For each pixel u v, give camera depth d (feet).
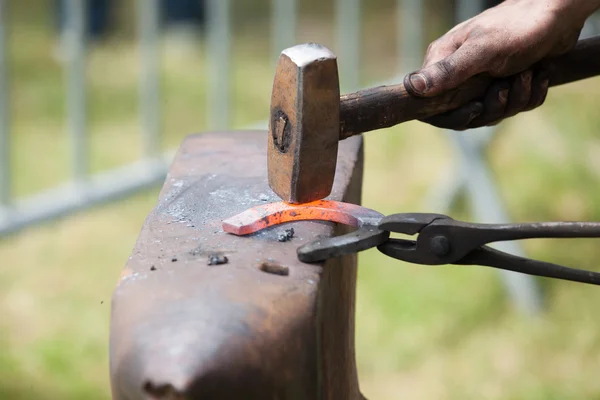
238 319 4.97
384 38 29.81
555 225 5.66
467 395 13.39
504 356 14.32
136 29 30.91
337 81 5.94
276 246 5.95
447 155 21.17
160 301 5.12
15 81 26.40
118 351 4.89
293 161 6.11
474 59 6.43
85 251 17.54
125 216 19.02
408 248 6.02
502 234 5.78
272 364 4.93
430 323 15.10
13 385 13.46
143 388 4.67
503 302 15.76
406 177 20.13
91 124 23.35
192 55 28.60
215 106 18.51
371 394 13.41
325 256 5.75
